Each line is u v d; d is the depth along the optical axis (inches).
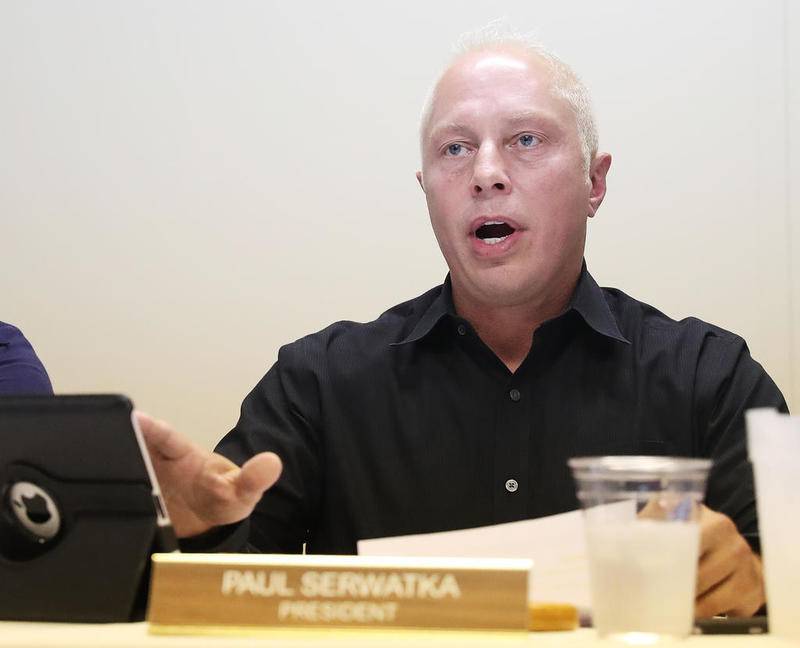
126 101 94.2
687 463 25.3
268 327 92.5
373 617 25.7
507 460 59.9
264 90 93.4
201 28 94.0
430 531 60.0
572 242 60.7
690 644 25.3
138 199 93.8
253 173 93.2
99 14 94.6
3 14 95.0
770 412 27.0
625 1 89.5
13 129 94.7
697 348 62.1
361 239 92.3
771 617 26.6
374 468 61.3
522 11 90.7
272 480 36.5
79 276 93.8
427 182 60.5
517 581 25.5
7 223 94.6
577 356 61.5
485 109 58.1
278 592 26.0
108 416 29.1
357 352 63.7
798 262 87.3
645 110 89.1
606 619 24.9
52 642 24.9
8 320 94.0
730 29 88.6
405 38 92.4
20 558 30.9
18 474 30.5
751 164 88.2
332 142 92.7
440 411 61.3
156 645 24.5
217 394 92.5
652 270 88.7
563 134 59.1
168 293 93.3
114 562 29.7
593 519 25.4
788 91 87.7
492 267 58.7
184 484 36.9
